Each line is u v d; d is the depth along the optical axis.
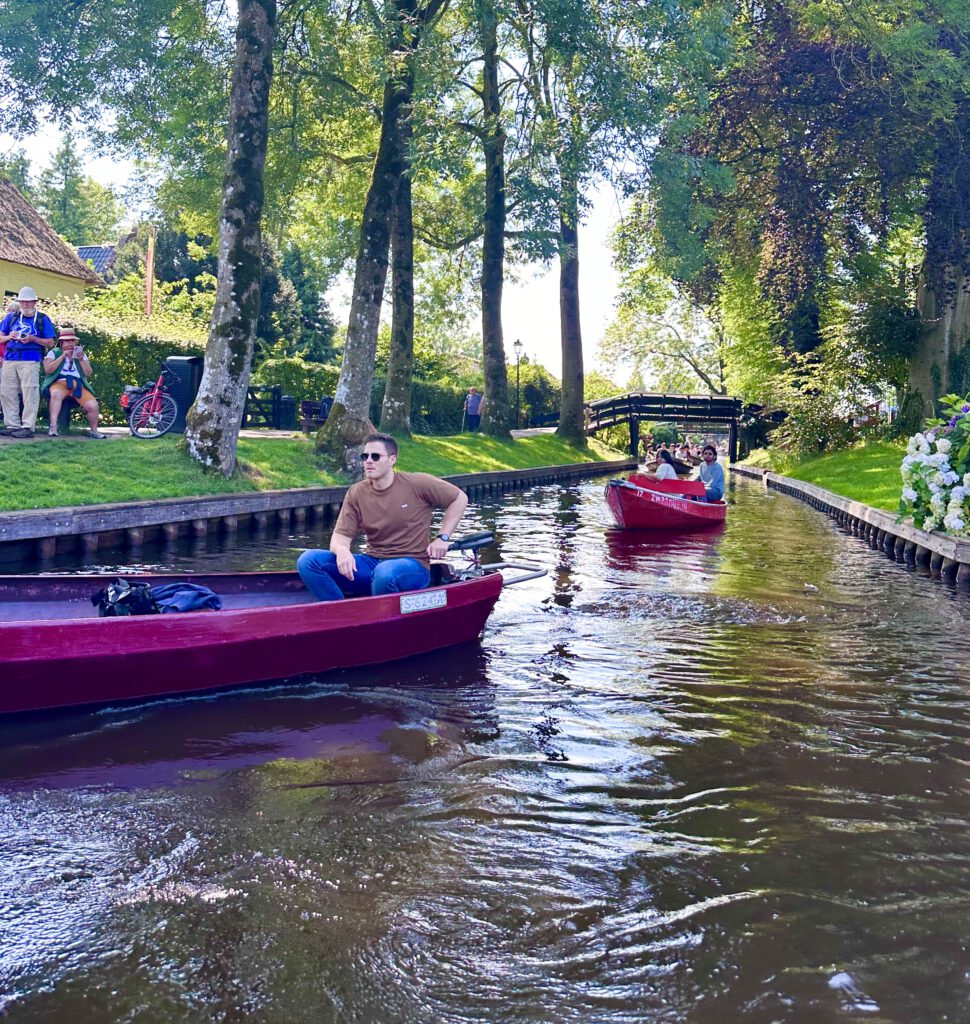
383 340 52.03
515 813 4.22
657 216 24.50
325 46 20.27
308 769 4.73
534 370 50.06
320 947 3.11
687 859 3.79
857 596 10.13
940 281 25.41
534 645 7.44
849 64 24.70
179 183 24.44
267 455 17.66
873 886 3.59
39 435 14.74
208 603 6.37
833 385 30.33
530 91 19.89
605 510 19.88
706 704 5.96
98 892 3.44
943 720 5.72
